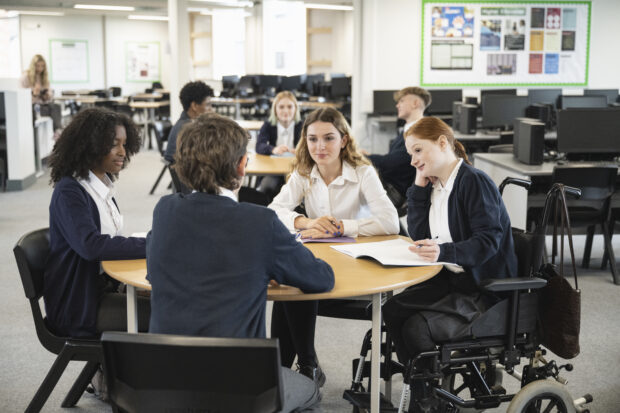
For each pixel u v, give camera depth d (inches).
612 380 125.5
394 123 369.4
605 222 191.6
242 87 606.2
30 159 346.0
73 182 97.9
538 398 90.7
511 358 91.7
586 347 141.5
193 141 72.6
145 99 631.8
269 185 216.8
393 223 114.9
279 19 656.4
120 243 95.8
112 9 639.1
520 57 390.0
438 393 92.8
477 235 93.8
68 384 123.6
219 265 71.0
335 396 119.3
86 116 99.7
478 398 92.0
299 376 79.5
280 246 73.2
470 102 366.0
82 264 97.3
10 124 325.1
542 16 387.5
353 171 119.5
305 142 121.0
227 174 73.0
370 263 95.8
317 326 154.6
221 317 70.4
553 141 289.0
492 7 383.2
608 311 164.4
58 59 746.8
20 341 144.9
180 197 74.1
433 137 98.0
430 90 378.6
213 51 726.5
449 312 90.8
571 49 392.8
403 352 95.8
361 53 383.6
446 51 384.8
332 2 468.4
